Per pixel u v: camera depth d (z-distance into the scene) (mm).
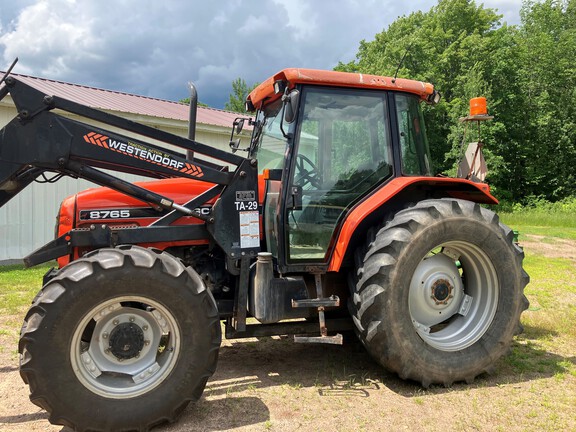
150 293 2715
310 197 3473
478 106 4168
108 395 2641
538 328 4613
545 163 24203
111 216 3484
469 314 3611
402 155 3689
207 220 3303
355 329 3484
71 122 3043
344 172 3543
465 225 3383
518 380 3459
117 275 2658
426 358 3268
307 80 3355
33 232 8828
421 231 3270
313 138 3471
